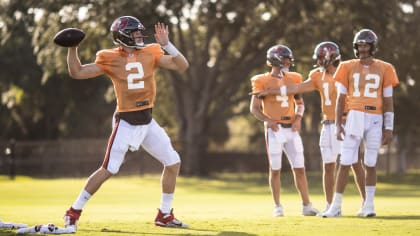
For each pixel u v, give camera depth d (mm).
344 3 75188
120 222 22469
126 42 20859
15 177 86312
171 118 108062
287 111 27156
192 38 86312
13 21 79562
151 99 21297
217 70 83750
